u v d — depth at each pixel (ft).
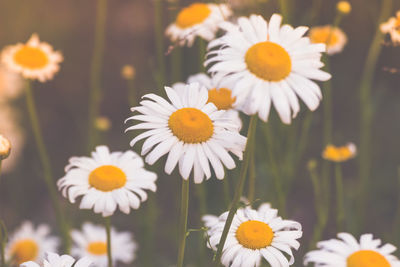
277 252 1.35
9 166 2.64
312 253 1.38
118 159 1.55
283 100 1.22
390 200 2.68
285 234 1.37
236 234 1.36
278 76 1.23
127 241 2.03
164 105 1.32
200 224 1.89
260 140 1.94
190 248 2.31
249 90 1.22
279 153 1.91
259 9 1.83
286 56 1.24
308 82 1.24
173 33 1.83
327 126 1.96
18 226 2.62
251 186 1.66
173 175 2.29
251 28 1.27
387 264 1.36
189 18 1.81
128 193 1.50
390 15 2.63
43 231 2.04
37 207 2.78
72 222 2.23
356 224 2.12
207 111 1.33
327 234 2.61
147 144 1.28
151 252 2.16
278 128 2.04
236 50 1.25
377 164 2.84
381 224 2.57
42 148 1.84
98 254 1.97
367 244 1.39
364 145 2.20
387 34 1.67
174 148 1.28
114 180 1.50
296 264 2.15
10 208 2.76
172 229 2.47
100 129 2.18
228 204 1.71
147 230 2.08
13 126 2.71
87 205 1.48
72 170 1.51
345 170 2.87
